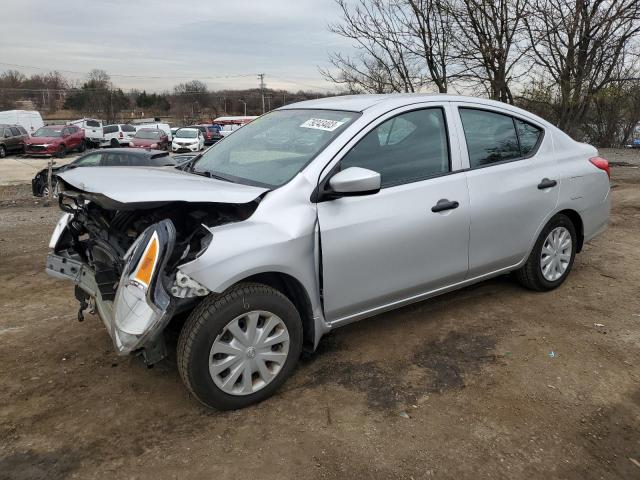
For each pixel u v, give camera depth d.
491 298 4.51
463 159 3.78
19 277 5.42
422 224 3.46
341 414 2.93
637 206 8.55
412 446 2.67
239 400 2.94
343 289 3.23
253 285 2.91
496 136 4.07
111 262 3.20
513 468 2.53
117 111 79.12
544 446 2.68
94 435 2.79
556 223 4.47
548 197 4.27
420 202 3.47
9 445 2.71
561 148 4.51
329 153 3.21
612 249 6.06
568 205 4.45
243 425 2.85
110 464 2.57
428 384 3.22
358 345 3.72
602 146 21.81
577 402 3.04
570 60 11.23
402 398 3.08
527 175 4.14
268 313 2.94
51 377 3.36
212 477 2.48
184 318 3.12
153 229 2.61
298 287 3.09
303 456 2.61
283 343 3.05
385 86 10.88
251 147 3.69
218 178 3.46
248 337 2.90
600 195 4.78
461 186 3.70
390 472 2.50
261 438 2.74
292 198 3.04
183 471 2.52
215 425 2.85
